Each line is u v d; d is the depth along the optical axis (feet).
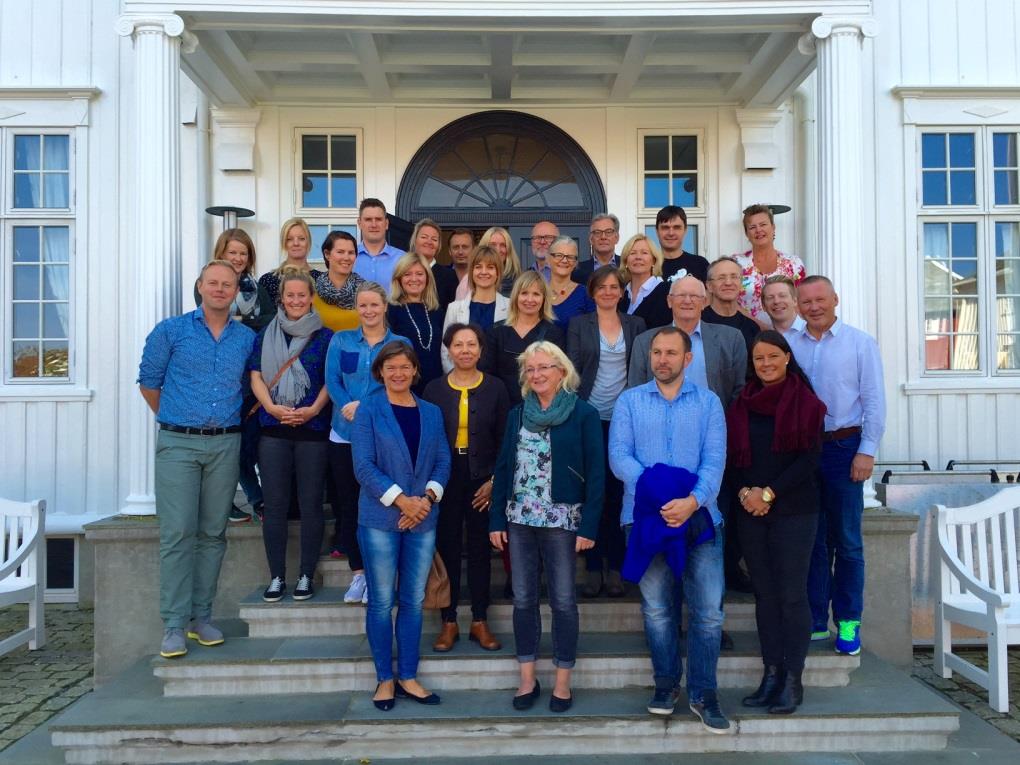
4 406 20.59
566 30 17.39
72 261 20.81
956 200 21.30
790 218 22.71
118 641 14.87
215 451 13.29
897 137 21.13
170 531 13.06
